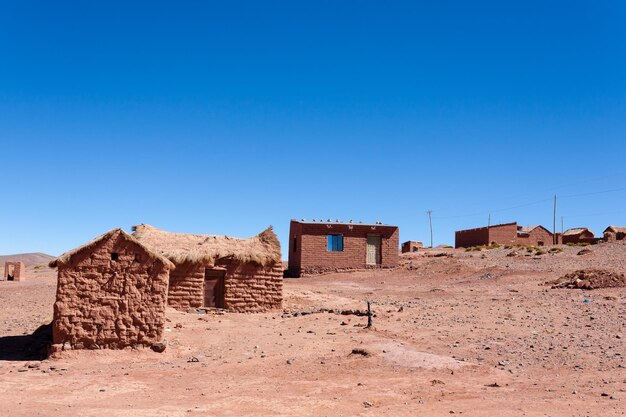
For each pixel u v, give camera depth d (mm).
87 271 18828
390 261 56375
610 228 78250
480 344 19344
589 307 26078
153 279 19250
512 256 56656
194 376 15844
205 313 26406
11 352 19781
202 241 28859
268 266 28500
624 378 14492
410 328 22641
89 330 18562
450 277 47750
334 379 15180
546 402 12312
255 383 14914
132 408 12289
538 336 20359
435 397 13133
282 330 22844
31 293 38625
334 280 50812
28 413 11750
